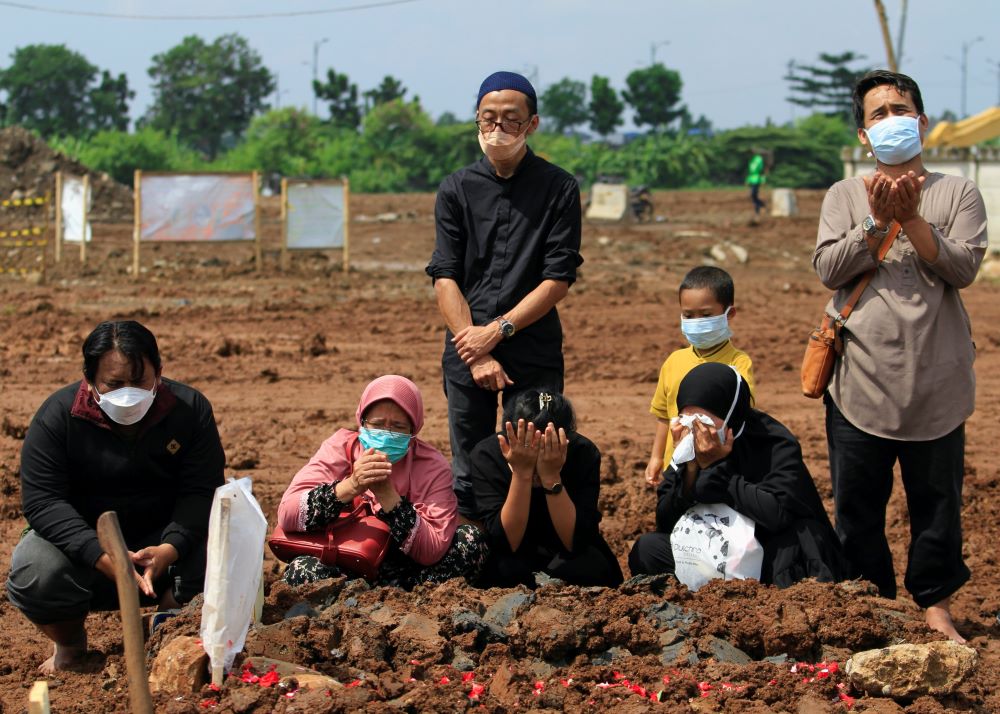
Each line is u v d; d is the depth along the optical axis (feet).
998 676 16.16
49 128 392.68
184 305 57.93
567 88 468.75
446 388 20.88
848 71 354.33
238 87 415.64
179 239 68.85
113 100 407.64
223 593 13.76
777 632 15.51
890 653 14.44
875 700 14.37
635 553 19.11
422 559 18.04
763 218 108.99
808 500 18.12
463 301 20.25
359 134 302.86
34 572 16.51
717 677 14.76
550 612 15.74
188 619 15.52
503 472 18.90
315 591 16.75
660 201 134.10
